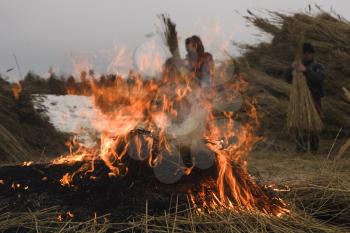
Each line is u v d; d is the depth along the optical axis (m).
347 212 4.43
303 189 4.82
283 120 9.75
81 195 4.15
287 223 4.05
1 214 4.05
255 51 11.46
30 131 9.73
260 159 8.03
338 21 10.79
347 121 9.27
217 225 3.90
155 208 4.03
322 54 10.04
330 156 8.27
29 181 4.38
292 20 10.93
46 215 4.00
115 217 3.94
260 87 10.35
